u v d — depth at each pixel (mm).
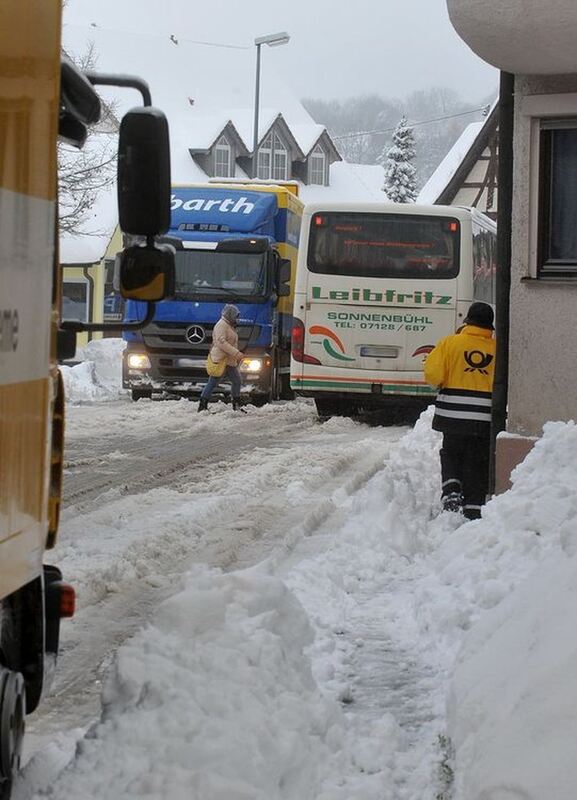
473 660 11617
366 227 50938
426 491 27953
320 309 51031
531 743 9180
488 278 58875
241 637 11648
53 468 11164
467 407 26266
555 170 23531
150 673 10672
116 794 9227
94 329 11312
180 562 21516
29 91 8680
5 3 8109
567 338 23312
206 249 59688
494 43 22219
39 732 12836
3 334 8211
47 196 9227
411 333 50875
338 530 24609
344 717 12125
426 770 11062
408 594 18969
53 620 11109
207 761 9672
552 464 19828
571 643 10094
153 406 58688
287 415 55906
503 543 17812
